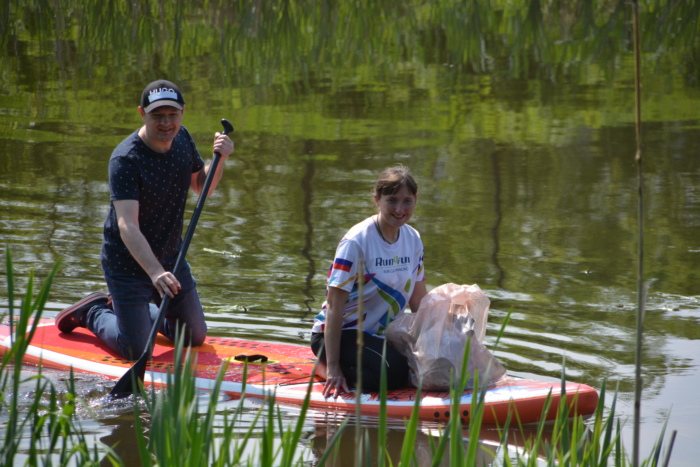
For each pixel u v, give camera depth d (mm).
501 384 9430
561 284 13062
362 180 18562
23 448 7879
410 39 36562
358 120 23812
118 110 24516
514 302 12336
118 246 10766
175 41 35094
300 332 11555
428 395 9445
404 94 26969
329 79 29188
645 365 10172
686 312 11945
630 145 21344
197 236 15305
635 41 4750
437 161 20062
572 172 19234
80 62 31188
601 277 13344
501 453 8148
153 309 11352
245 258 14219
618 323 11555
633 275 13406
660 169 19438
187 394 5574
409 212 9312
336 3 43844
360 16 41125
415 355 9562
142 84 27766
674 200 17312
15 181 18188
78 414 8953
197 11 40938
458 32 37938
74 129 22453
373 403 9297
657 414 8867
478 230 15648
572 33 37375
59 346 11211
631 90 27578
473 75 29953
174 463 5352
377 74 30000
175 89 10367
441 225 15922
